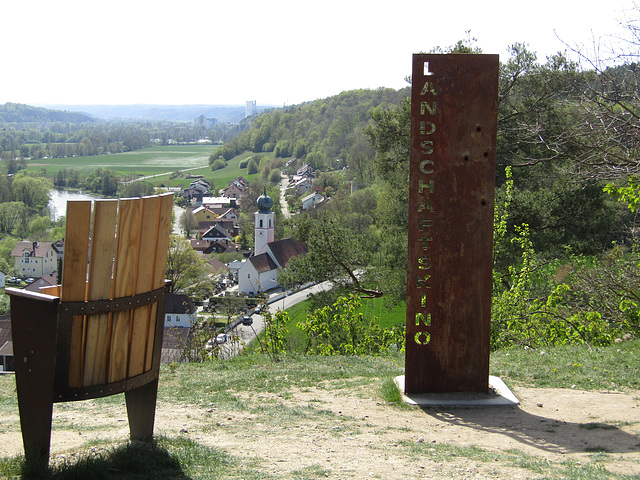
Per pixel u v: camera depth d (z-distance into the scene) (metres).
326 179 139.38
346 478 5.34
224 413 8.00
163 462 5.48
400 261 24.38
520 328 15.70
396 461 5.89
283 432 7.00
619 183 15.81
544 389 9.11
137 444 5.81
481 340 8.69
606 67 13.60
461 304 8.68
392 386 9.08
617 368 9.97
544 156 23.12
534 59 22.91
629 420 7.41
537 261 18.52
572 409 8.05
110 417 7.71
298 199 130.62
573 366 10.22
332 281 23.67
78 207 5.07
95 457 5.45
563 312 15.96
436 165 8.55
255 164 189.00
